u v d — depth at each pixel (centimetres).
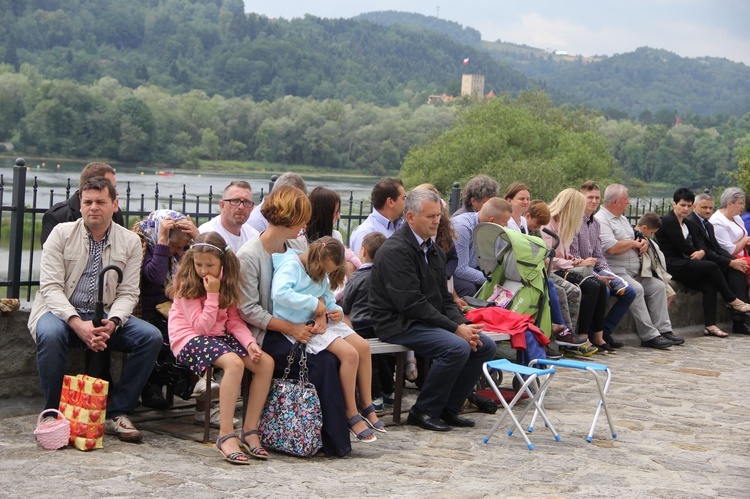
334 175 9362
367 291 683
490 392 737
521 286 777
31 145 6938
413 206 645
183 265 565
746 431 678
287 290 561
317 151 9838
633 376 886
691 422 700
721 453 607
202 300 567
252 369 554
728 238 1236
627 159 9344
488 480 508
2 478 467
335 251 573
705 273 1191
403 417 677
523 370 609
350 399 582
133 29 18500
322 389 564
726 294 1198
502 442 613
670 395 805
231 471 506
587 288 971
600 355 995
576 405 747
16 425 602
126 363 586
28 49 15625
